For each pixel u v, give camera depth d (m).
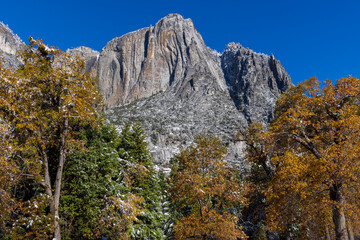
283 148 18.72
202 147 21.08
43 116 14.70
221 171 20.08
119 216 18.42
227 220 17.91
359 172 14.23
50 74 14.61
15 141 13.89
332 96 16.94
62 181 21.72
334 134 16.30
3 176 13.13
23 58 15.59
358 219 17.22
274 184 15.96
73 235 21.61
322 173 13.97
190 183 18.83
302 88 19.34
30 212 13.32
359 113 18.00
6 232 13.19
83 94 15.84
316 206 16.34
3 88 13.73
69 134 15.41
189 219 18.22
